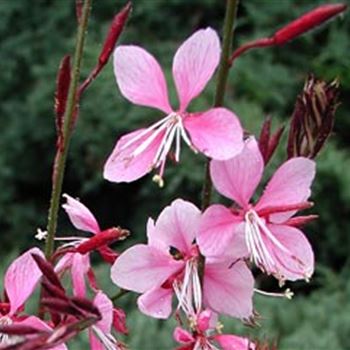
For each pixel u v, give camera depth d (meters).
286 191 0.26
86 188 1.20
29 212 1.24
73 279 0.26
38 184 1.28
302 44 1.23
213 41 0.26
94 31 1.19
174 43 1.23
